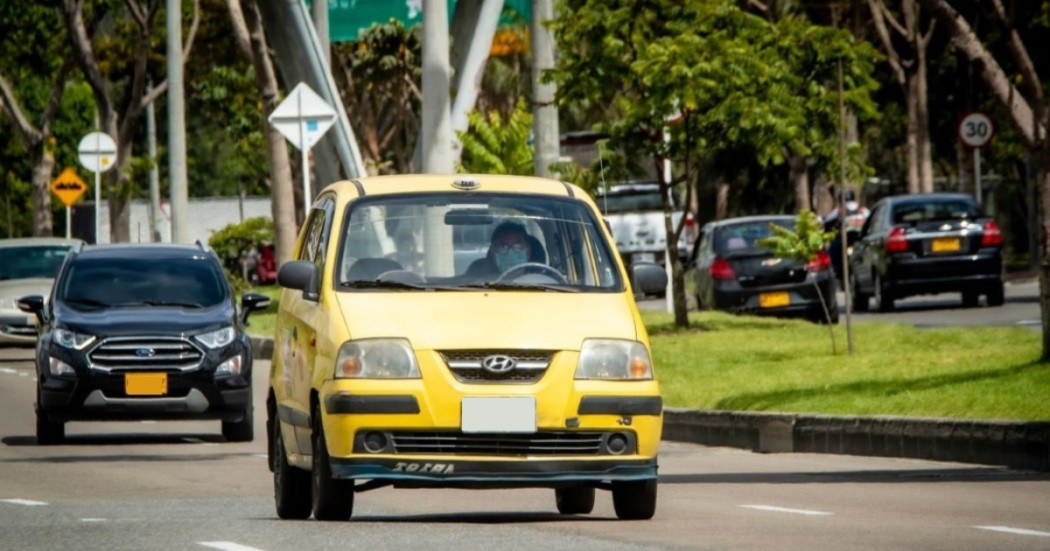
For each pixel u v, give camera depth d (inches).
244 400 1963.6
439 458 1068.5
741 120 2812.5
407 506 1302.9
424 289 1141.1
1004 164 6505.9
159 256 2086.6
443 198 1185.4
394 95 5984.3
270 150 3939.5
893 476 1505.9
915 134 4933.6
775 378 2166.6
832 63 2898.6
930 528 1087.6
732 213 7012.8
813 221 2529.5
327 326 1111.0
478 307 1107.3
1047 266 1959.9
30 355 3383.4
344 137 2765.7
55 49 5497.1
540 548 951.6
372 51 5802.2
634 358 1099.3
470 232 1171.3
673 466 1672.0
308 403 1134.4
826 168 2977.4
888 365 2188.7
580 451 1084.5
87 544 994.7
